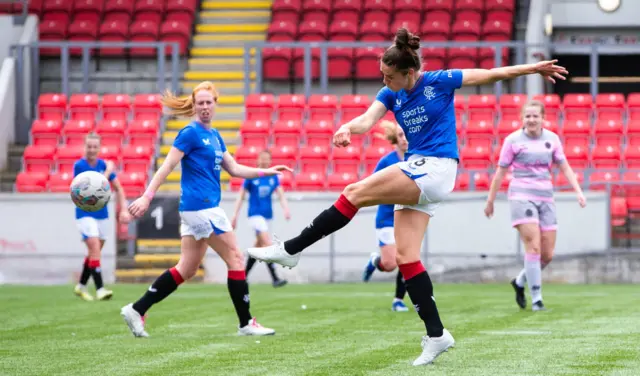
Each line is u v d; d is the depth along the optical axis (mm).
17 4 52469
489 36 49812
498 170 22656
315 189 39531
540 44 44812
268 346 15812
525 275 22484
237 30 53188
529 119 22297
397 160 21734
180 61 51000
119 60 51344
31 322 20516
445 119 13289
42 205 35875
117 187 25984
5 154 44844
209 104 17375
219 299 26938
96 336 17656
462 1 51875
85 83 46406
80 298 27859
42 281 35844
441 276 35094
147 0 53250
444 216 35125
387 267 22938
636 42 52312
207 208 17297
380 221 23016
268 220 31969
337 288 32281
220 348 15586
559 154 22500
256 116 44438
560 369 12898
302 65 48969
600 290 30719
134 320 17375
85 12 52781
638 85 56938
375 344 16000
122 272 35375
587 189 35906
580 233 34594
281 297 27719
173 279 17516
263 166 31719
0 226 35969
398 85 13242
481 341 16125
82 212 27000
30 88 47688
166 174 17031
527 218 22391
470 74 13273
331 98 44312
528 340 16266
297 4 52812
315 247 35781
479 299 26562
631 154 40594
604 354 14375
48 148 42312
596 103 43531
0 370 13289
